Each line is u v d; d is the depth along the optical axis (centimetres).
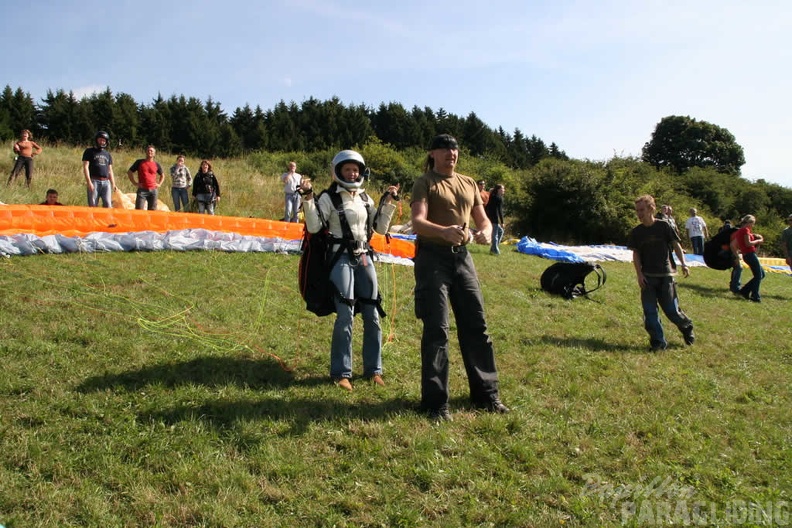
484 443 356
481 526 277
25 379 379
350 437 348
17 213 761
